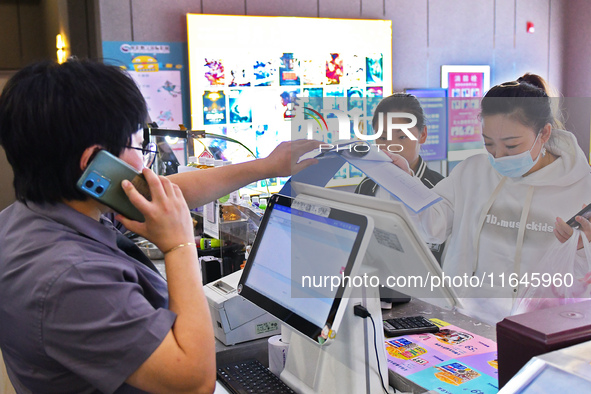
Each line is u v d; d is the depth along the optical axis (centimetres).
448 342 145
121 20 441
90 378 83
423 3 554
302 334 107
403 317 162
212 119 473
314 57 503
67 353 83
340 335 119
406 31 549
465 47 578
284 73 493
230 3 474
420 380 125
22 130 87
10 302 87
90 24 439
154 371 83
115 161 92
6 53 559
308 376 124
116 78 94
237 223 202
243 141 485
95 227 95
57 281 82
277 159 141
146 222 94
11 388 198
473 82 582
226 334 150
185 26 463
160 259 242
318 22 501
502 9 589
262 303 122
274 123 495
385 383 125
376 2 532
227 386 131
